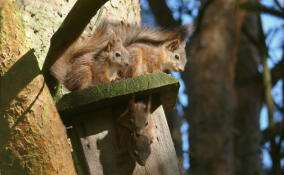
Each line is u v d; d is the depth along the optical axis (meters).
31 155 7.80
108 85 8.62
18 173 7.83
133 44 11.72
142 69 11.77
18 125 7.79
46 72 8.41
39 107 7.89
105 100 8.60
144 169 8.86
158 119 9.06
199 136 20.55
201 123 20.69
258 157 21.86
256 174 21.47
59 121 8.05
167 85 8.66
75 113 8.94
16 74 7.88
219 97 21.00
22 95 7.82
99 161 8.83
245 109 22.97
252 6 15.95
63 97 8.69
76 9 7.68
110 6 11.37
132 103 8.54
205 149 20.33
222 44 21.73
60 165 7.90
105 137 8.95
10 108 7.80
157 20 19.44
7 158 7.82
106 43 10.78
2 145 7.82
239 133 21.20
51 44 8.11
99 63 10.45
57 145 7.91
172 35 12.65
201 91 21.16
